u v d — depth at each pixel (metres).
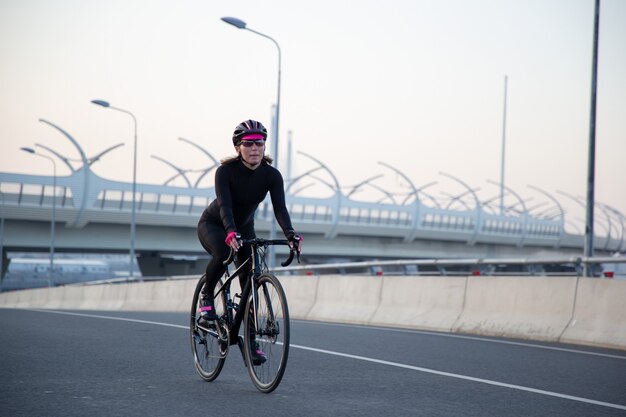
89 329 15.74
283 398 7.83
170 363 10.35
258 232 105.81
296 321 19.97
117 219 94.12
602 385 9.23
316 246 115.12
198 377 9.19
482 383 9.13
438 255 135.38
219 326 8.59
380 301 20.56
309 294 23.62
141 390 8.18
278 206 8.44
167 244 99.56
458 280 18.33
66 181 90.69
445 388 8.71
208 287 8.80
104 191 93.19
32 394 7.87
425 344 13.68
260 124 8.23
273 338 7.86
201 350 9.12
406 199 130.75
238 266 8.45
